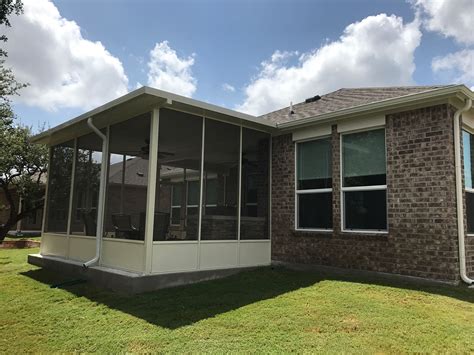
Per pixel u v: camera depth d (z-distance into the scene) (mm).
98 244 7863
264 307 5449
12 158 19125
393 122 7262
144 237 6781
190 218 7453
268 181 9336
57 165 10445
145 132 7273
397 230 7016
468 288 6109
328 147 8422
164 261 6844
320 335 4316
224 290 6539
